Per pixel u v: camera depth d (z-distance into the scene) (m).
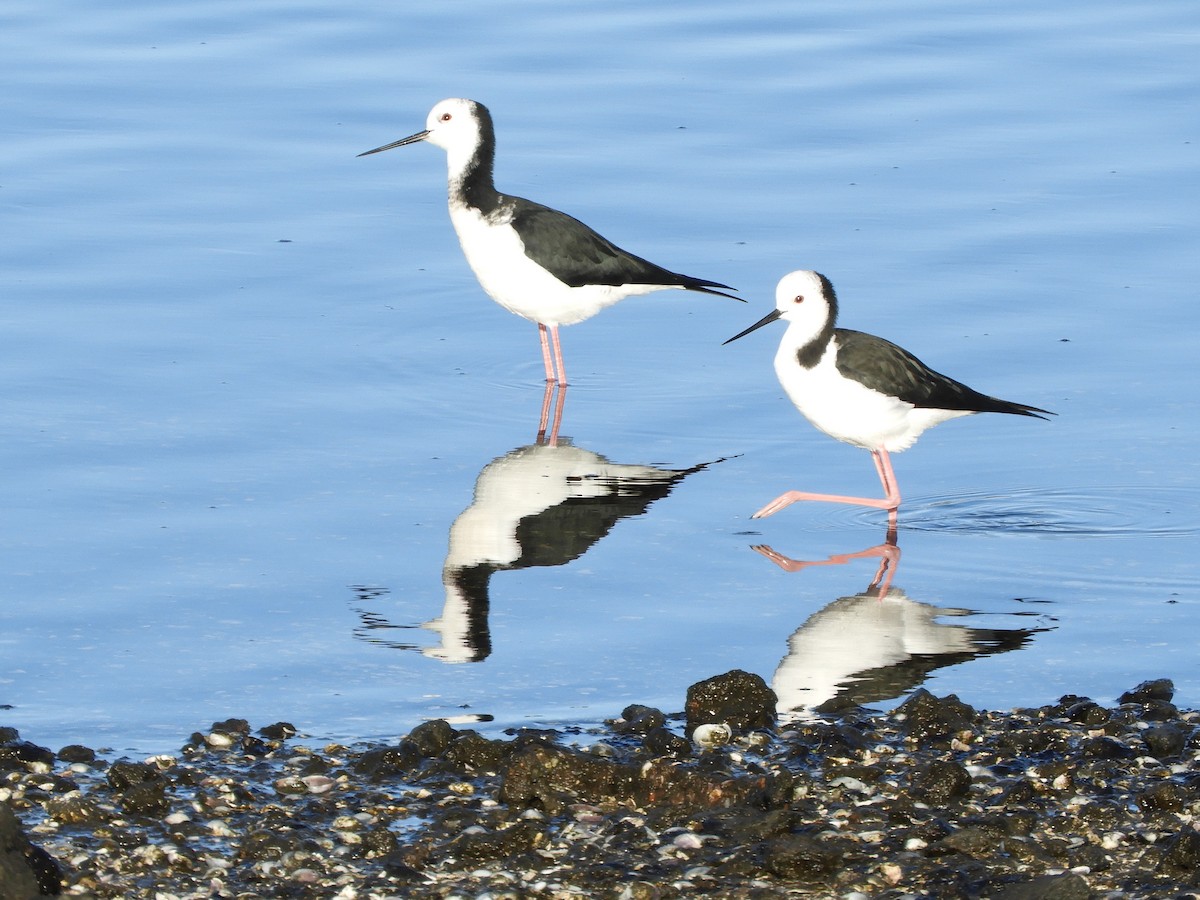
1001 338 16.69
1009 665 11.37
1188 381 15.88
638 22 25.48
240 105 22.53
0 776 9.79
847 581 12.62
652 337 17.66
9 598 12.07
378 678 11.17
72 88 22.91
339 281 18.25
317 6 25.97
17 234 18.78
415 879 8.85
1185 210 19.56
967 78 23.53
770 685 11.09
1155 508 13.69
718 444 15.20
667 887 8.73
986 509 13.81
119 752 10.22
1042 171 20.69
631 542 13.24
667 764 9.74
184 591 12.25
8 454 14.35
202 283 17.97
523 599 12.30
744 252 18.70
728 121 22.16
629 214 19.61
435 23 25.36
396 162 21.28
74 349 16.41
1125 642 11.66
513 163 20.84
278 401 15.65
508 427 15.43
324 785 9.82
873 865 8.94
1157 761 10.00
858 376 13.64
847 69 23.81
